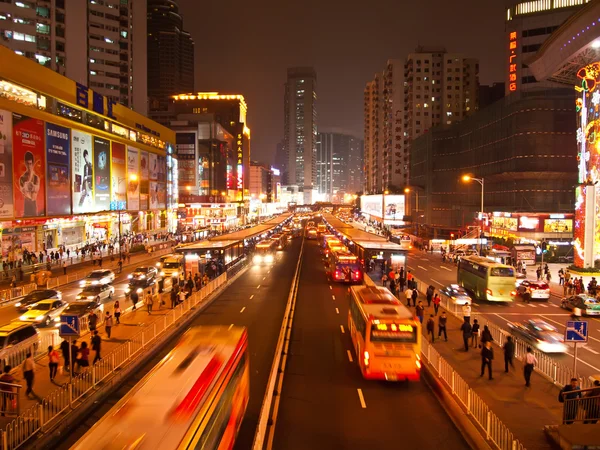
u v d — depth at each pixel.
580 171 46.94
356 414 15.54
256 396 16.98
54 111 56.94
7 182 47.62
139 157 84.62
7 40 82.19
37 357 20.95
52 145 55.94
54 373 17.94
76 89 62.09
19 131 49.62
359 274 43.00
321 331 26.09
